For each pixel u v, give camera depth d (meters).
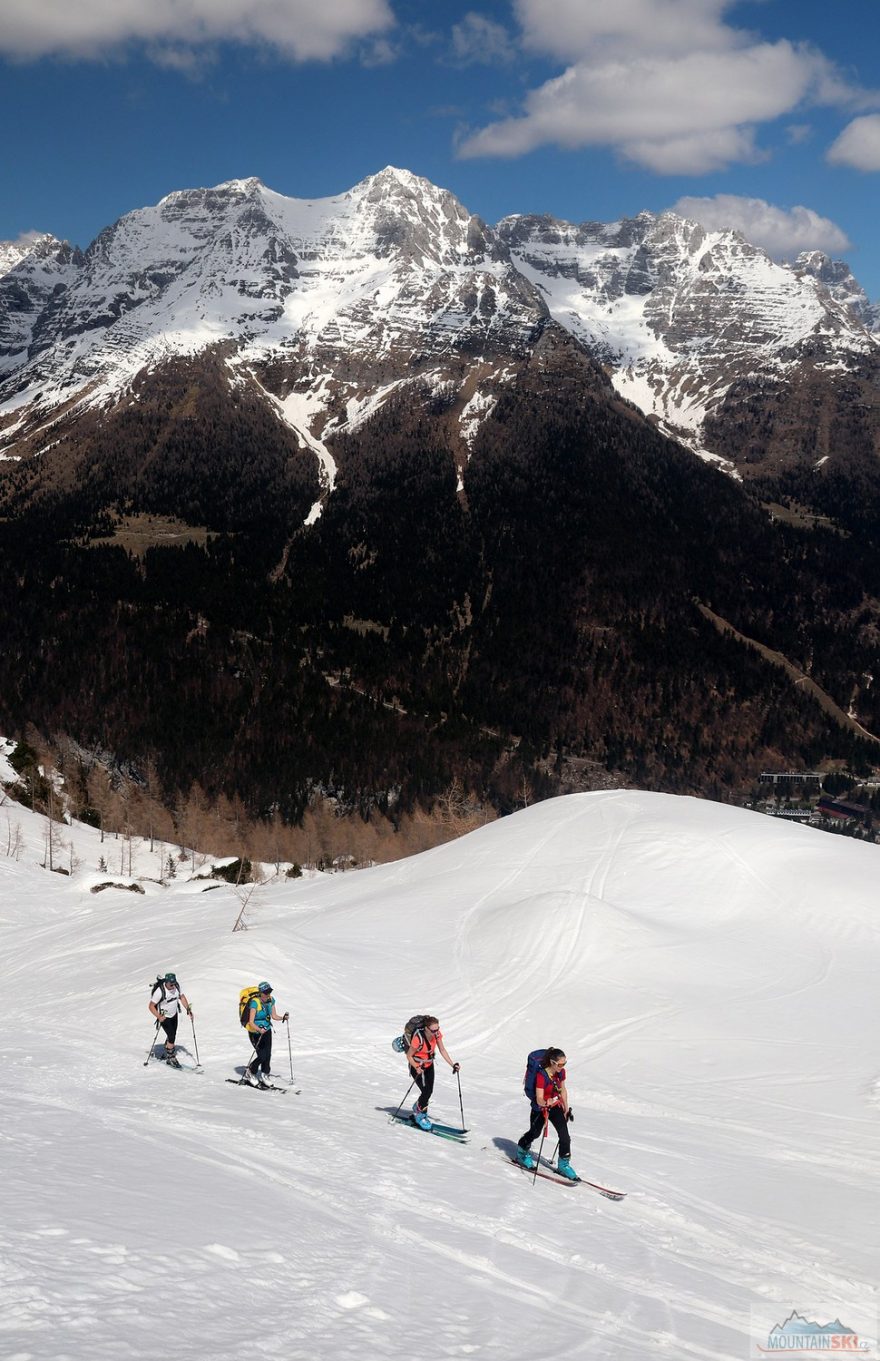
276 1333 10.34
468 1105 27.64
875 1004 41.00
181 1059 30.34
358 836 174.12
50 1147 17.05
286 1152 19.05
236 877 119.38
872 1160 25.44
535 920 48.25
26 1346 8.88
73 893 78.56
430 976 43.34
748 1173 23.42
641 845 60.94
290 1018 35.69
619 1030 37.69
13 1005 39.66
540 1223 16.75
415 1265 13.53
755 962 46.34
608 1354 11.42
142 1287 10.82
